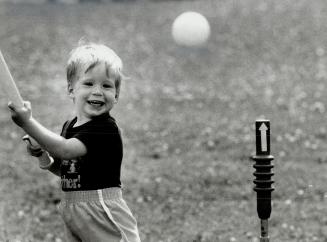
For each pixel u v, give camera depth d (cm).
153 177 1612
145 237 1146
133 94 2855
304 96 2638
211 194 1449
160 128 2191
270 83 2956
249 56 3441
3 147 1991
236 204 1377
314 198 1406
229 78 3131
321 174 1595
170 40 3822
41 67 3334
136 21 4312
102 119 647
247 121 2270
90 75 644
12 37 3875
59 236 1152
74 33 4009
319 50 3406
